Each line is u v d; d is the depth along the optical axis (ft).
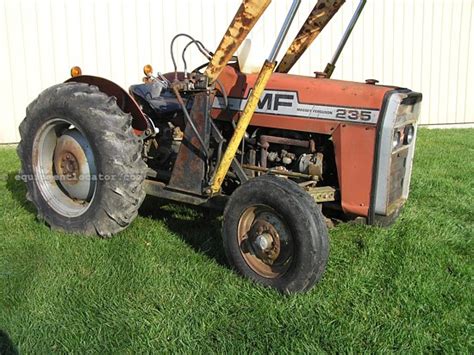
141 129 13.29
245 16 10.84
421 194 16.98
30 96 25.76
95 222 12.49
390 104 10.62
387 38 31.68
